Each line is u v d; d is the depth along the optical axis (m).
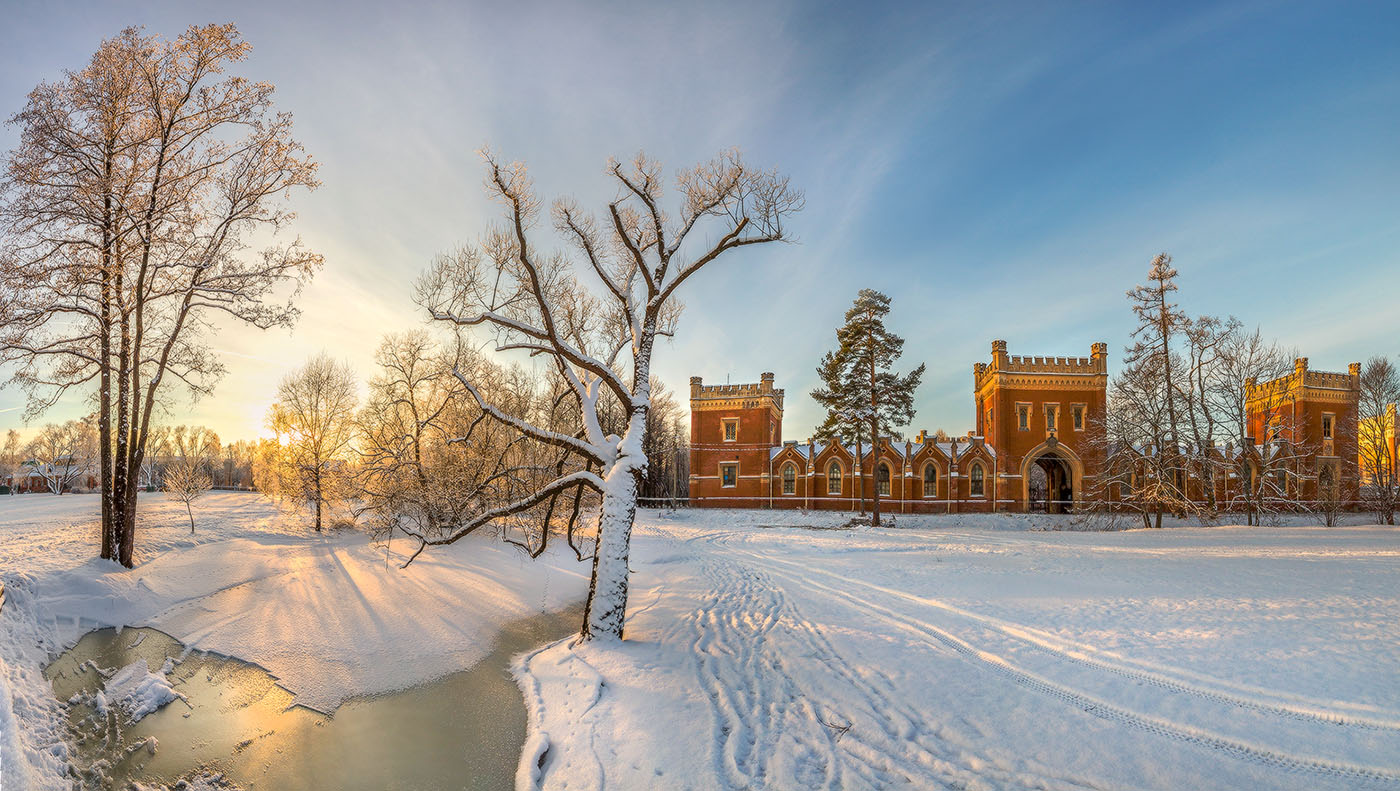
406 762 8.66
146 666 12.45
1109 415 41.81
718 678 10.66
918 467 52.84
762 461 56.34
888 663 10.77
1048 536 32.72
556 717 9.53
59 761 8.49
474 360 21.22
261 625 14.89
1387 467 46.97
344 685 11.63
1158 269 41.16
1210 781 6.42
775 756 7.76
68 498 50.62
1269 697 8.13
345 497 26.81
